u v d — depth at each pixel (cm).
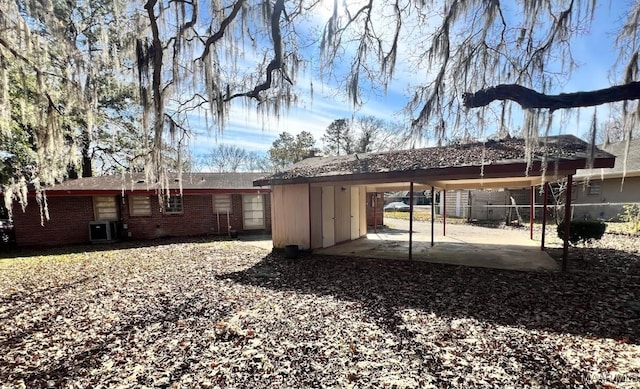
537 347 343
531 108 317
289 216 975
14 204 1105
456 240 1142
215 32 498
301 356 338
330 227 1067
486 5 360
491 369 303
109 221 1205
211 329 411
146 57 472
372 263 791
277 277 678
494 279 612
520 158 611
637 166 1280
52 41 551
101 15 527
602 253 821
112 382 299
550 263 723
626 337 359
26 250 1069
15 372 320
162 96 502
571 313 434
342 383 288
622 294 502
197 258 887
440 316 438
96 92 572
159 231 1289
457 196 2164
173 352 353
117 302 524
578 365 306
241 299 529
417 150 960
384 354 338
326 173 855
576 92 294
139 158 737
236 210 1416
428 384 282
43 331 416
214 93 526
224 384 291
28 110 679
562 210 1472
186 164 943
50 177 718
